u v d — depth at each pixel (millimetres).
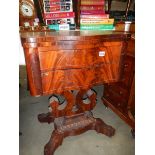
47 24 1513
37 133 1447
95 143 1350
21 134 1424
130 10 1763
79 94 1270
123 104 1505
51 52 914
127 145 1333
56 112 1252
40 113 1729
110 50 1071
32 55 874
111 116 1695
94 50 1019
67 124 1311
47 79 961
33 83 933
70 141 1364
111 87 1650
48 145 1217
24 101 1960
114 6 1720
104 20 1469
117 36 1054
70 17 1521
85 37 953
